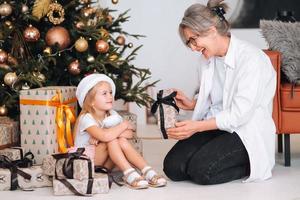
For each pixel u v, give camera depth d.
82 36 3.23
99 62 3.18
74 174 2.46
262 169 2.68
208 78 2.75
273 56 3.07
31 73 3.05
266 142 2.72
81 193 2.45
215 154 2.61
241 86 2.58
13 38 3.22
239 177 2.75
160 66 5.36
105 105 2.71
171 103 2.62
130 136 2.71
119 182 2.70
